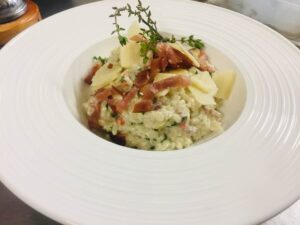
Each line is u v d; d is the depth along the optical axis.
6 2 0.27
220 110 0.23
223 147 0.18
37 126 0.19
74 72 0.23
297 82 0.22
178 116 0.21
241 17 0.26
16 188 0.16
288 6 0.27
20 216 0.19
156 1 0.27
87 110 0.22
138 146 0.21
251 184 0.17
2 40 0.27
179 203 0.16
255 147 0.19
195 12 0.26
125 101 0.21
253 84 0.22
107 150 0.18
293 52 0.24
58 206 0.15
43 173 0.17
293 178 0.17
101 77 0.22
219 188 0.17
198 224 0.15
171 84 0.21
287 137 0.19
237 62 0.23
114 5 0.27
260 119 0.20
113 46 0.25
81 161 0.17
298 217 0.19
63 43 0.24
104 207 0.16
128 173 0.17
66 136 0.19
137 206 0.16
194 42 0.24
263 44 0.24
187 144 0.21
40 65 0.22
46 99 0.20
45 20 0.25
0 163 0.17
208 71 0.23
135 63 0.22
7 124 0.19
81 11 0.26
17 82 0.21
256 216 0.15
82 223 0.15
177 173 0.17
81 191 0.16
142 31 0.23
